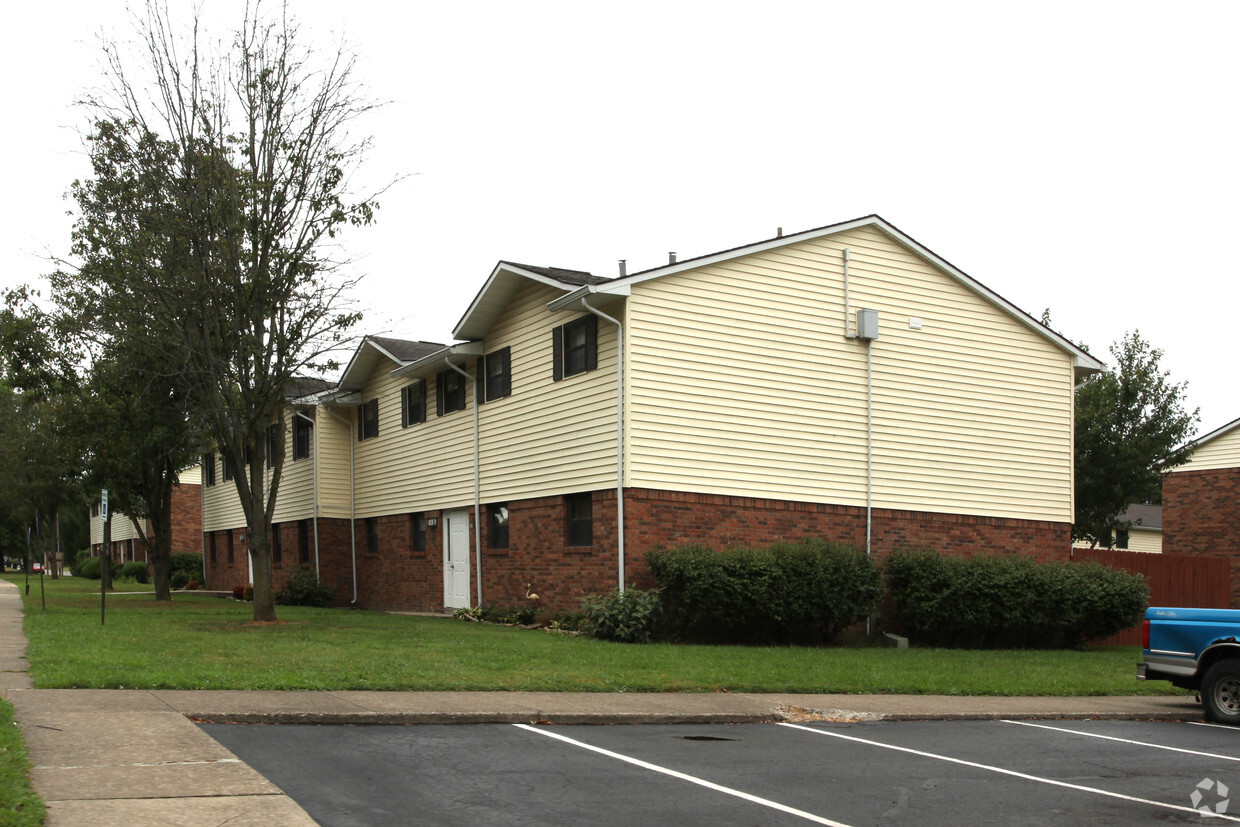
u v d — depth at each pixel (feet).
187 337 63.05
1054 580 69.21
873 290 71.46
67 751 25.38
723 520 64.18
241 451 65.57
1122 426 105.91
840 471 68.80
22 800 20.21
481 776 26.09
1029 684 49.37
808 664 50.93
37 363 76.07
